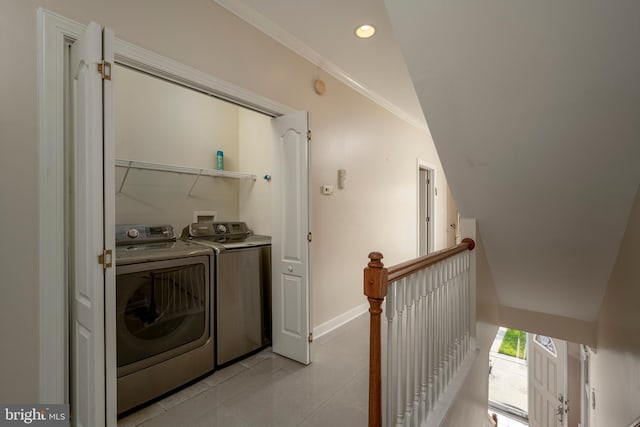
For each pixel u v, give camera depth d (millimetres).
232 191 3172
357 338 2627
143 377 1681
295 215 2189
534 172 1767
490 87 1494
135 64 1476
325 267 2756
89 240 1103
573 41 1204
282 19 2051
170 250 1905
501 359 6727
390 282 1134
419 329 1407
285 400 1754
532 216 2023
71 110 1290
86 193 1124
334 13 1983
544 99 1436
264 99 2104
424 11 1344
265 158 3016
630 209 1676
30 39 1193
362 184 3242
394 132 3834
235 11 1898
